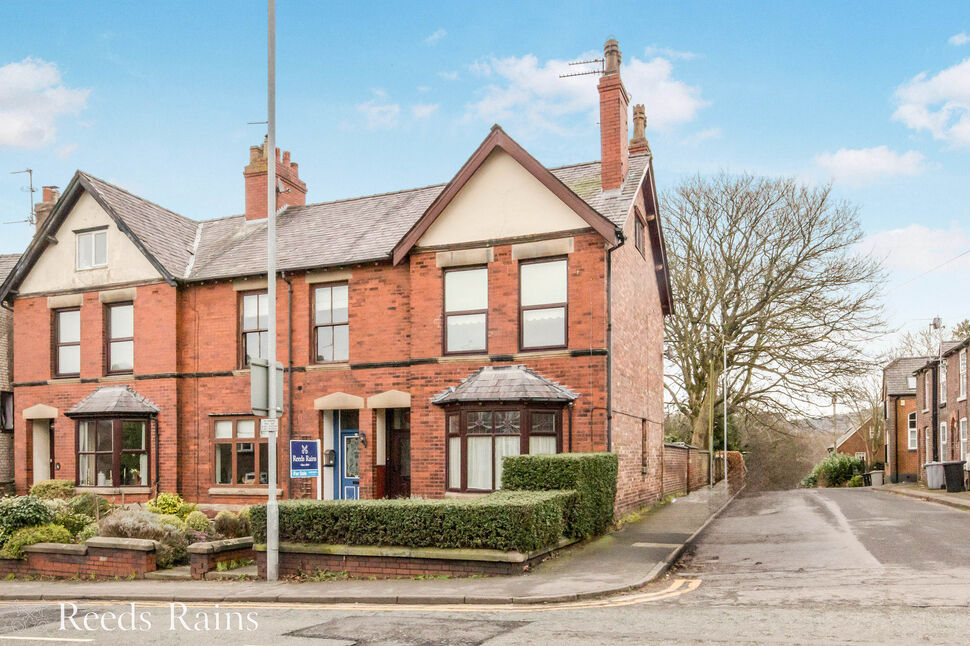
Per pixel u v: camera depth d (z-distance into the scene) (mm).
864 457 65688
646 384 21516
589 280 17031
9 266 28875
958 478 29312
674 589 10430
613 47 19641
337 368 19781
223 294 21297
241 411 20672
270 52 12570
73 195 22594
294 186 24953
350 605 10055
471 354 18000
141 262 21844
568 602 9672
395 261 18484
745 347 35531
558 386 17000
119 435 21234
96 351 22156
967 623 7816
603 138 19516
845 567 11641
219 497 20641
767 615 8445
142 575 12984
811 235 33625
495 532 11375
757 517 19969
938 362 35719
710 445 34219
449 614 9055
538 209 17641
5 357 26484
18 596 11875
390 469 19781
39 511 14906
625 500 18094
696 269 35344
